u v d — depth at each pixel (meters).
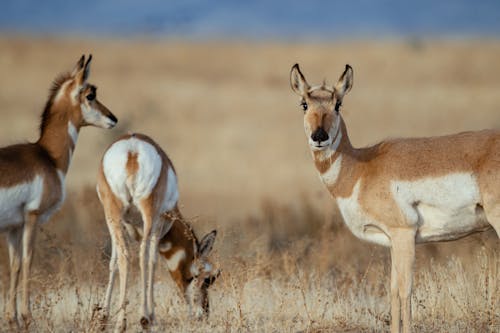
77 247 36.75
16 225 31.20
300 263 37.19
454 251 40.22
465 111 131.25
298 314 30.14
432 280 31.92
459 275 31.47
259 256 34.78
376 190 27.58
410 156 27.47
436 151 27.30
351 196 28.34
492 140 26.70
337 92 28.53
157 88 177.75
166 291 34.22
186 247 33.75
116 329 28.38
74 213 43.59
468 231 27.80
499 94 158.12
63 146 33.28
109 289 30.44
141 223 32.41
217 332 28.64
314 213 47.41
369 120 123.62
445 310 29.97
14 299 30.33
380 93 163.25
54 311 30.89
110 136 90.88
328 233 38.78
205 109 142.88
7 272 37.22
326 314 30.14
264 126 121.38
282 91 179.38
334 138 28.38
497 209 26.19
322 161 28.70
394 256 27.36
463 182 26.66
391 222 27.42
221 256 33.94
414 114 129.50
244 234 38.03
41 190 31.50
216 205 57.34
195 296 32.75
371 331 28.61
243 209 56.84
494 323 27.88
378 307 31.12
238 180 74.50
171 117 130.62
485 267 30.16
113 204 30.45
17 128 110.31
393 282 27.25
